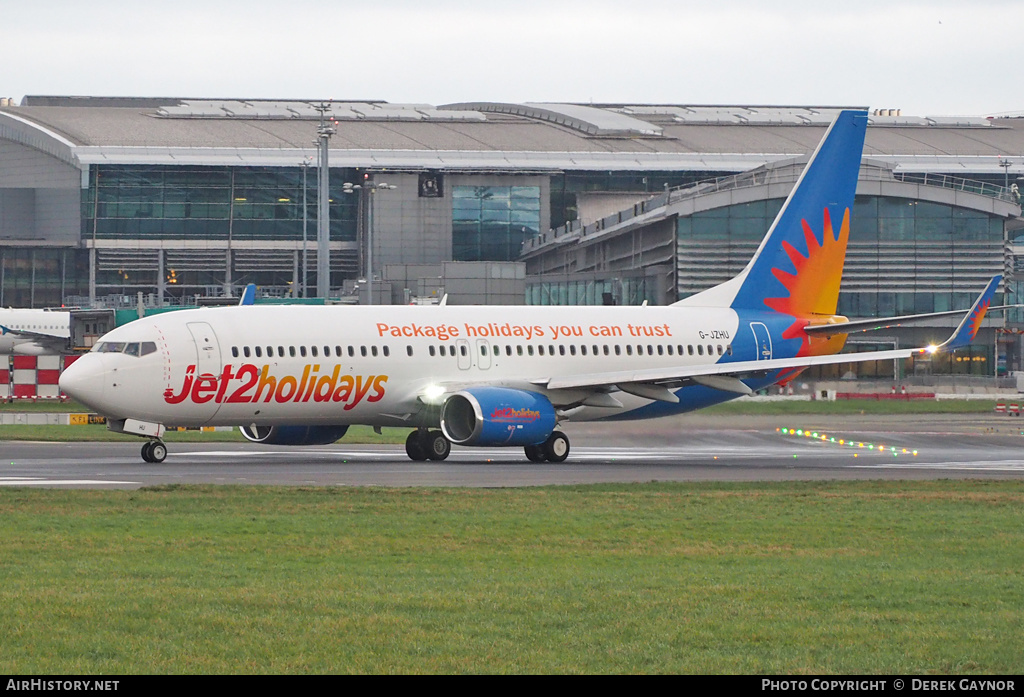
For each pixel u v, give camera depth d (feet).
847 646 184.34
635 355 611.88
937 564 256.11
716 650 181.78
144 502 352.08
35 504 344.28
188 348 518.78
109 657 175.52
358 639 185.88
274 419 541.75
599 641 185.98
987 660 176.86
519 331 589.73
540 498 374.43
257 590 220.02
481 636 188.34
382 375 552.41
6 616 198.18
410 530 298.35
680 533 298.76
